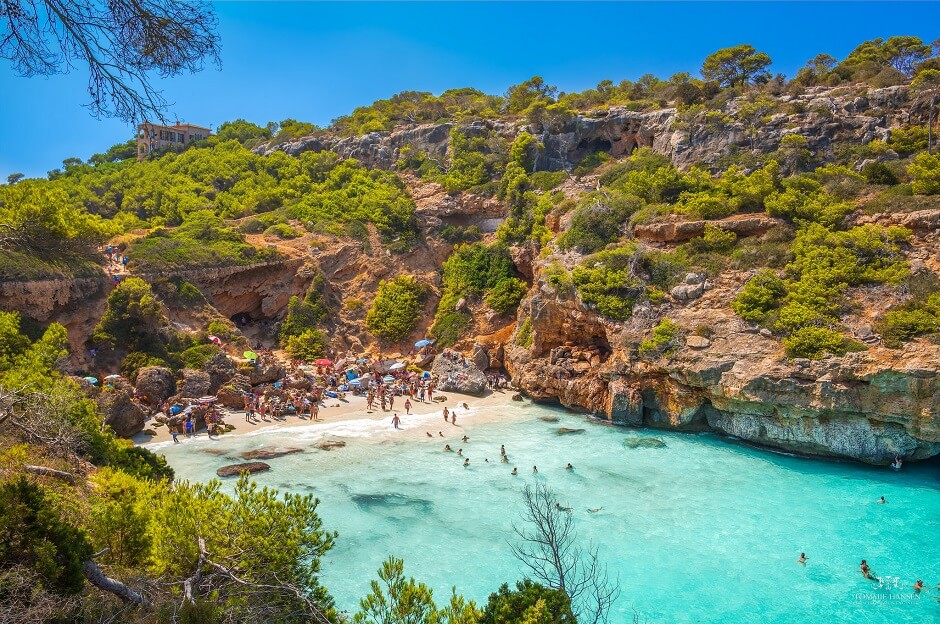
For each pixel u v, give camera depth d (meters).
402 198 79.88
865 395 37.97
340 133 100.88
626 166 72.44
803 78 78.62
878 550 28.69
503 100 106.38
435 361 63.06
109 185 91.31
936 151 56.69
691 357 44.47
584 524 31.09
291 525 15.74
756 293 45.28
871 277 42.84
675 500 34.12
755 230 51.38
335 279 72.75
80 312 52.22
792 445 41.84
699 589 25.41
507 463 39.97
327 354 65.69
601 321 50.31
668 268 50.81
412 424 48.94
